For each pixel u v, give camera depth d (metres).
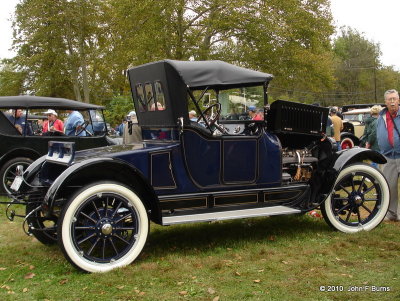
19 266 3.99
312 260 3.99
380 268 3.76
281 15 19.59
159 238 4.82
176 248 4.44
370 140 7.82
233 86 4.81
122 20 20.61
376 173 5.00
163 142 4.53
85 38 27.25
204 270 3.77
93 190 3.71
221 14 18.91
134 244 3.91
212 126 4.54
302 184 4.88
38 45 26.81
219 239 4.74
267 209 4.53
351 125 13.97
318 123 4.92
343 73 51.56
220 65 4.27
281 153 4.71
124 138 7.30
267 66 20.20
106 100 29.72
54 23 25.69
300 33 20.39
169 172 4.21
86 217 3.78
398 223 5.34
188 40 19.81
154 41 18.95
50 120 8.29
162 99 4.37
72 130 7.89
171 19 19.58
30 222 4.42
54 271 3.81
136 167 4.04
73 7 25.67
